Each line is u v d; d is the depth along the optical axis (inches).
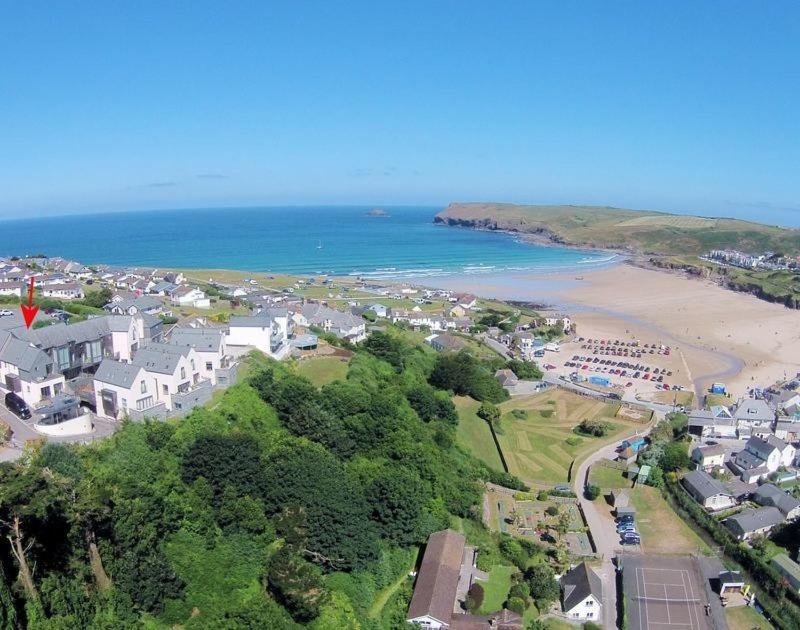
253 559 2593.5
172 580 2265.0
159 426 3137.3
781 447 4970.5
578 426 5792.3
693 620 3238.2
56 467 2426.2
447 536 3339.1
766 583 3553.2
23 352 3501.5
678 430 5777.6
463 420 5526.6
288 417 3863.2
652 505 4463.6
